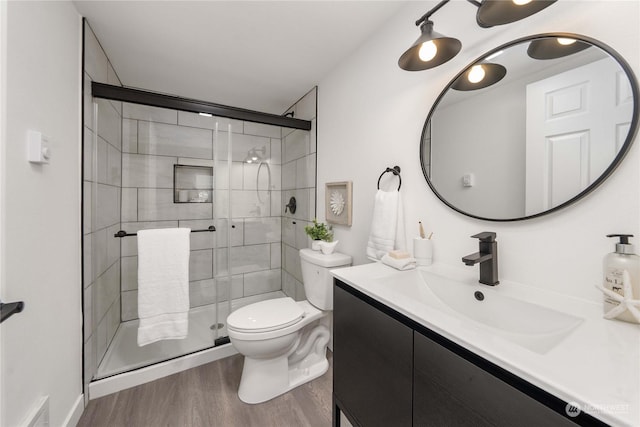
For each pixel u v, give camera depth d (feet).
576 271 2.59
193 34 5.20
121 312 6.64
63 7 3.98
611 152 2.33
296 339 5.43
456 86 3.65
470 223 3.54
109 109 5.69
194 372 5.65
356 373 3.35
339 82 6.33
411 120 4.41
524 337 2.52
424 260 3.93
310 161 7.64
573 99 2.57
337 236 6.50
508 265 3.15
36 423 3.12
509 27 3.10
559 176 2.67
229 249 6.97
